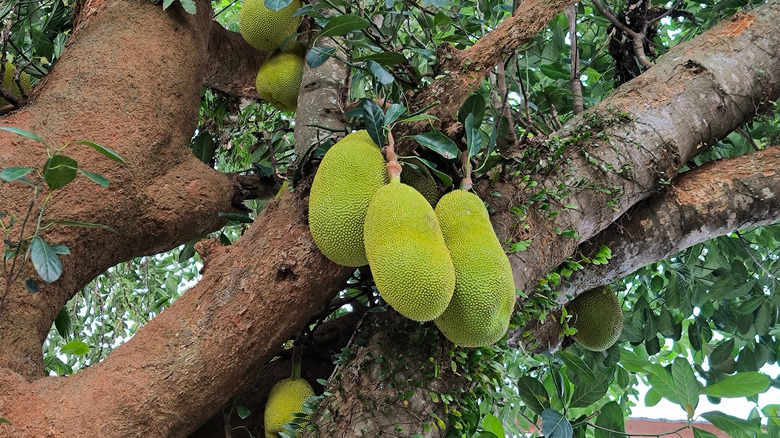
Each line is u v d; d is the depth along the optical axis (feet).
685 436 16.97
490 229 6.99
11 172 6.63
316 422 7.30
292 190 7.56
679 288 12.74
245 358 7.34
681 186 9.47
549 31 13.89
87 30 9.34
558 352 9.86
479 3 11.74
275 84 10.47
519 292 7.68
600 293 9.85
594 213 8.55
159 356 7.22
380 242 6.43
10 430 6.82
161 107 9.05
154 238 9.02
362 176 6.90
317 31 9.99
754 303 12.21
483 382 7.57
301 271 7.29
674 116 9.06
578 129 8.87
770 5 9.81
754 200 9.25
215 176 9.64
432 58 8.86
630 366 9.62
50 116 8.45
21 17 12.33
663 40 14.58
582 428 9.50
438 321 6.87
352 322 9.19
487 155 7.86
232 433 8.51
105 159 8.41
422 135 7.41
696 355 13.80
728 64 9.39
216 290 7.40
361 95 12.38
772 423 11.34
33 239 6.72
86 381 7.17
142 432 7.04
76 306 13.39
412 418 7.20
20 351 7.61
